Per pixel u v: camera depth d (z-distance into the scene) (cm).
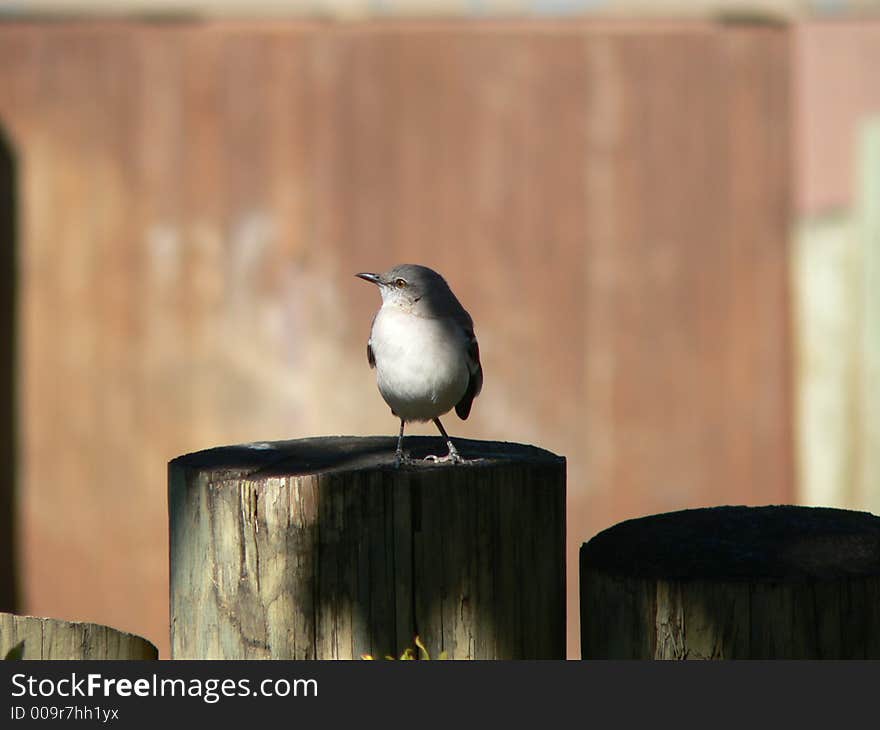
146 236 1302
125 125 1298
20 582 1309
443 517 660
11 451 1302
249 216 1306
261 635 660
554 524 690
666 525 704
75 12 1295
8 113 1292
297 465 705
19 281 1298
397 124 1306
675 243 1318
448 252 1312
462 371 784
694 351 1323
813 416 1331
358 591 658
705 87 1315
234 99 1302
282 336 1312
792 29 1320
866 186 1320
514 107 1310
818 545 668
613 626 648
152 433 1312
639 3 1316
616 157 1312
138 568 1320
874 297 1322
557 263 1315
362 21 1306
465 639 663
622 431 1323
